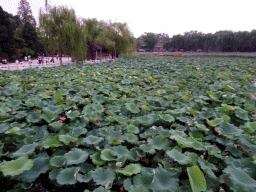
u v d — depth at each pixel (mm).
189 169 1701
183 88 6078
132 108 3605
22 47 39000
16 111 3643
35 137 2588
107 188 1617
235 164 2088
